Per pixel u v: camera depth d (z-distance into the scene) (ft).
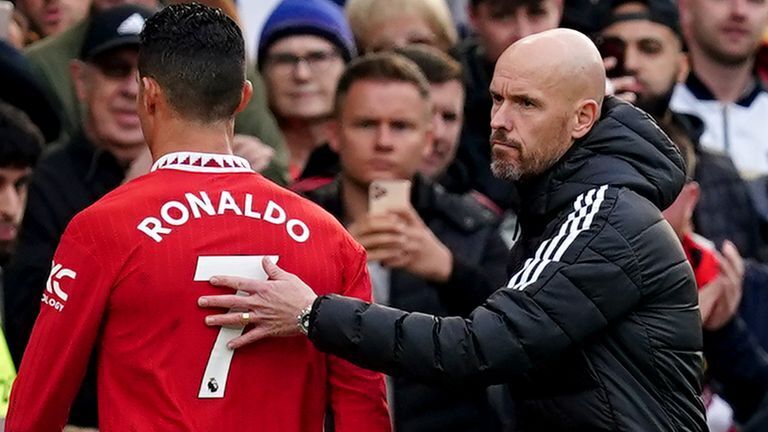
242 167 51.55
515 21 83.97
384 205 67.92
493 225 72.64
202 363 49.90
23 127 65.77
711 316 72.84
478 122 83.10
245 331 50.49
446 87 78.79
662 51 82.12
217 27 51.08
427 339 50.52
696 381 53.31
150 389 49.65
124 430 49.57
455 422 69.10
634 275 51.31
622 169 52.37
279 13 84.94
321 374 52.65
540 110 52.34
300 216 51.67
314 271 51.39
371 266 69.72
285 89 84.17
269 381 50.88
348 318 50.34
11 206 66.03
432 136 74.33
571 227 51.67
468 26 100.78
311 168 75.56
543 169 52.95
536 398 52.80
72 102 79.41
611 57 77.97
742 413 74.43
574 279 50.90
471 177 81.10
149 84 51.01
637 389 51.98
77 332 49.75
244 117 75.87
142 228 49.83
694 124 83.41
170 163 50.85
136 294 49.55
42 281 68.90
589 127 52.95
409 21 86.69
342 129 71.26
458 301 68.95
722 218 81.20
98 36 71.97
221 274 50.11
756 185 83.97
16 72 73.00
